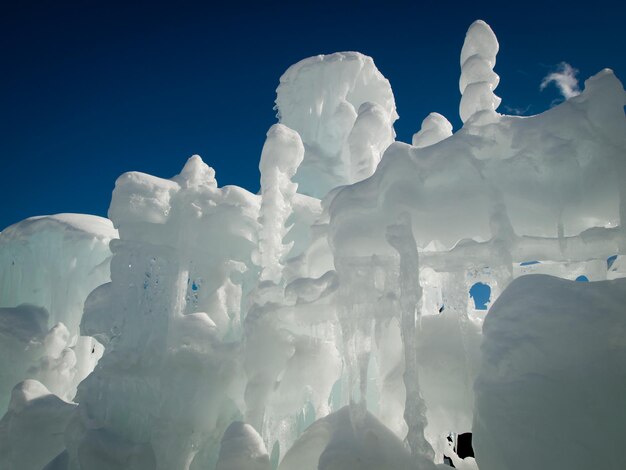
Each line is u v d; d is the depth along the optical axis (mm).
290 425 12148
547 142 9430
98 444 11516
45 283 18047
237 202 13492
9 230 18172
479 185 9742
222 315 13539
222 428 12430
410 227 9680
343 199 10469
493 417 8312
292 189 13555
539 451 7820
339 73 17828
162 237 13141
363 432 9477
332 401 13688
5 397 16047
